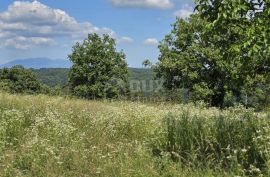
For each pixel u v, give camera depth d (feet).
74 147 29.45
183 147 27.50
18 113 38.93
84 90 225.56
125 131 37.09
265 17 24.47
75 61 235.20
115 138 34.81
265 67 29.25
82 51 235.81
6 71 304.09
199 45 128.98
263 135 25.72
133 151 29.09
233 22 25.91
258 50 24.56
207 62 129.70
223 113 38.09
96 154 28.43
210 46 125.90
